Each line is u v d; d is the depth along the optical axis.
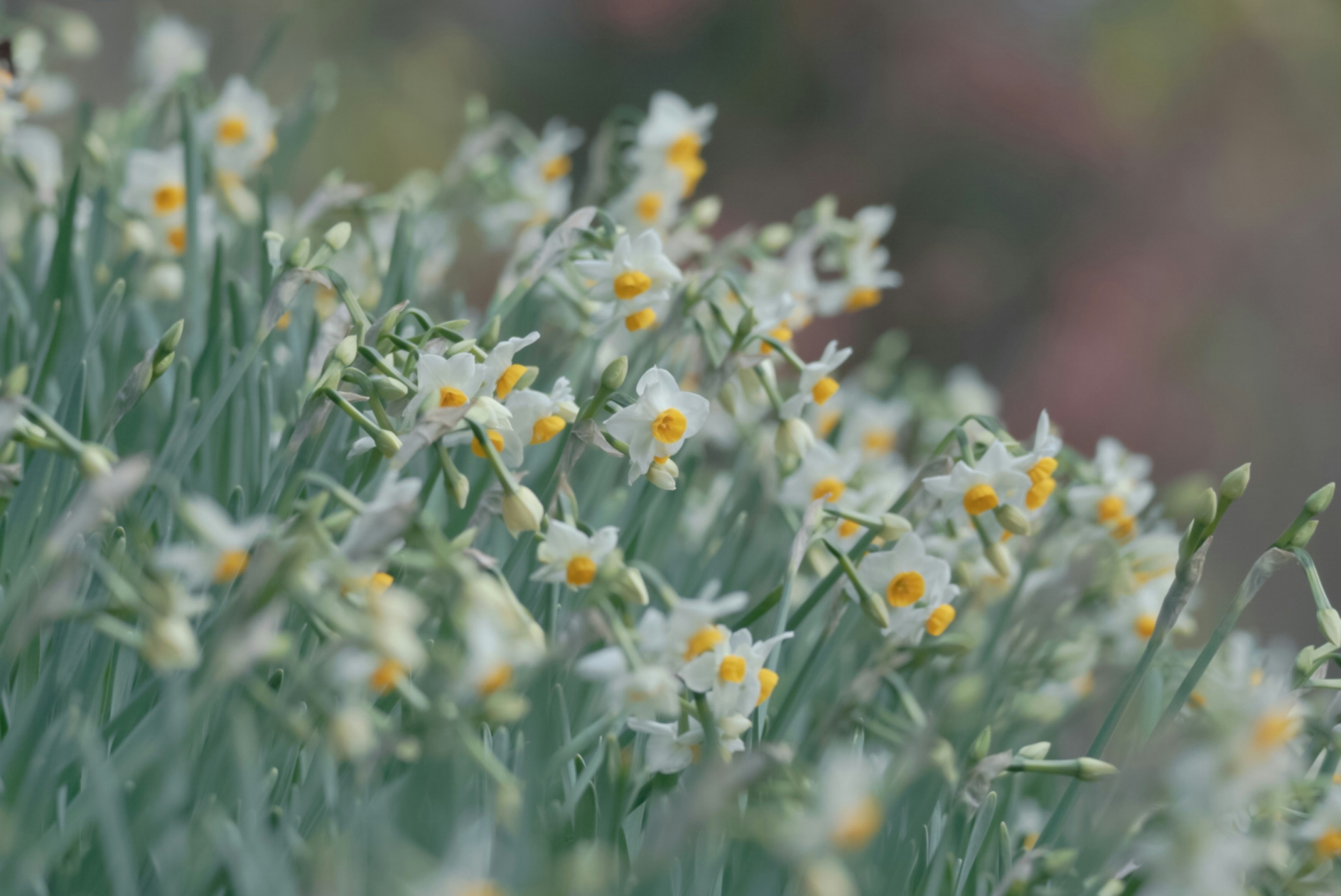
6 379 1.24
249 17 3.66
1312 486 3.83
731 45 4.56
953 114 4.28
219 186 1.37
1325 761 1.19
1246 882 1.17
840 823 1.10
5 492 1.16
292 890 1.12
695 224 1.39
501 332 1.33
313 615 1.15
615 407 1.22
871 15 4.42
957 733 1.25
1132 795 1.19
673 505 1.29
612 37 4.64
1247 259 4.22
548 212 1.46
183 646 1.11
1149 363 4.06
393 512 1.13
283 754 1.17
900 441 1.60
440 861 1.14
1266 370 4.09
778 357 1.35
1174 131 4.36
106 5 2.50
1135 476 1.32
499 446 1.20
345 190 1.34
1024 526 1.23
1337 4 4.40
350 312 1.22
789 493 1.29
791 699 1.22
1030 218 4.27
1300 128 4.30
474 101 1.49
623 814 1.17
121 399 1.18
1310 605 2.82
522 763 1.18
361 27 4.20
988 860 1.22
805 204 4.33
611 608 1.16
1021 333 4.23
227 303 1.34
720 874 1.18
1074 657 1.29
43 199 1.33
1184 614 1.31
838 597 1.22
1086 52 4.55
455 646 1.18
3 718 1.16
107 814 1.11
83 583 1.16
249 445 1.24
